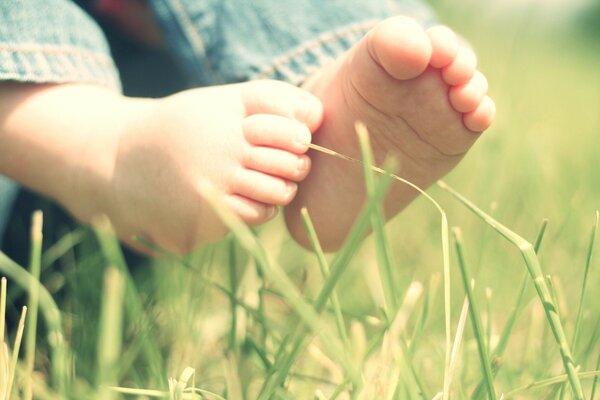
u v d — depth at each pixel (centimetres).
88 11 58
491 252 56
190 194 40
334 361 43
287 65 47
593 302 50
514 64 93
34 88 43
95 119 42
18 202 55
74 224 56
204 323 47
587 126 96
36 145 43
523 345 46
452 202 65
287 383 40
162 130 40
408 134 39
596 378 36
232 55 48
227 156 39
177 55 49
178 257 43
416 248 59
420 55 36
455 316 49
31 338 37
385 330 37
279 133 39
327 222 42
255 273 52
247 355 42
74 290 49
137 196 41
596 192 69
